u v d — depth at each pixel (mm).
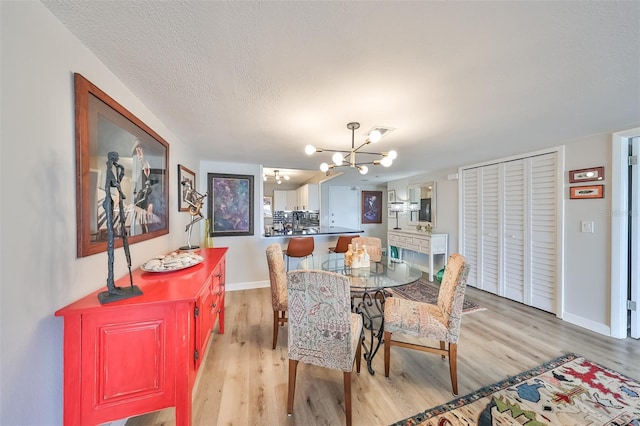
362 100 1734
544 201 3053
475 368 1990
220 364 2047
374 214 7434
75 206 1100
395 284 2070
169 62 1295
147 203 1769
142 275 1511
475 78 1459
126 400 1075
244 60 1283
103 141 1267
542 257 3082
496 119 2092
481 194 3863
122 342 1066
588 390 1733
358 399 1667
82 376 1019
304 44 1160
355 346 1635
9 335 819
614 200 2465
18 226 849
